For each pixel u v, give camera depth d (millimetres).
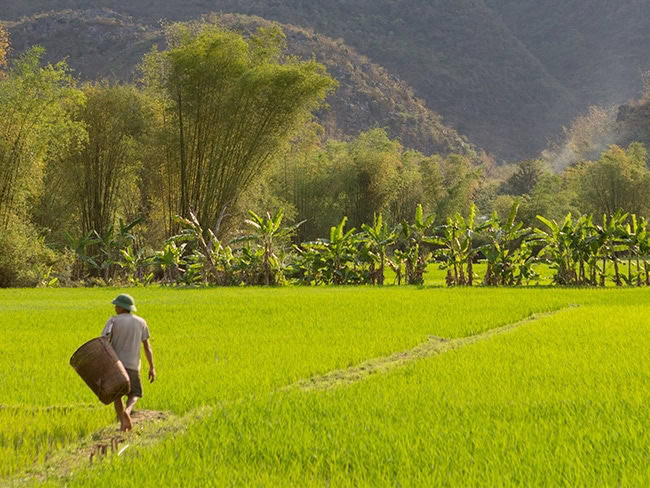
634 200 96562
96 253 48656
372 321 18125
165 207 52625
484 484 5691
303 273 39000
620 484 5648
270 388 9750
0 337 15312
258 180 47469
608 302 24156
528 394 9086
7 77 39656
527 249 37719
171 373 10852
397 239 39375
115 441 7293
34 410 8672
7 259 37875
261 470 6246
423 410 8266
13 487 6008
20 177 39031
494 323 17547
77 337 15328
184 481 5922
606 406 8312
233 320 18469
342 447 6812
